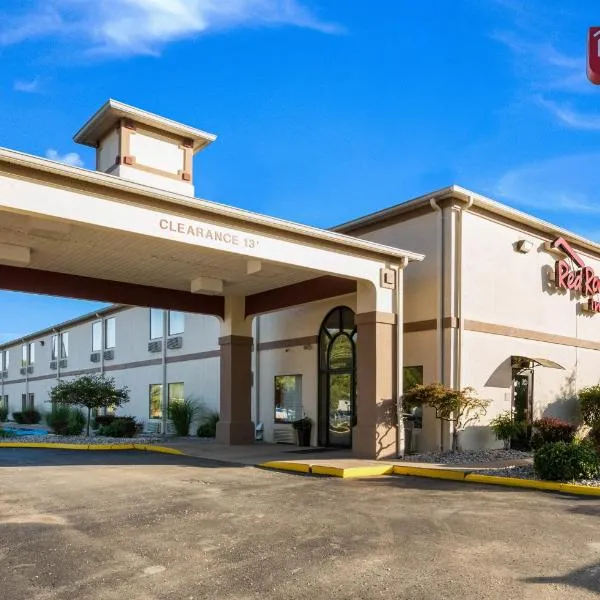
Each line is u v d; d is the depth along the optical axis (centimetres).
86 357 3195
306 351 1812
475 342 1467
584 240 1844
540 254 1702
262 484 1055
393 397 1383
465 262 1454
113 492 972
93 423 2419
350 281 1496
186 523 751
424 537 672
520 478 1039
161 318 2570
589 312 1862
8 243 1245
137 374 2709
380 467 1197
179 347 2417
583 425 1791
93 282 1595
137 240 1208
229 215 1139
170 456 1538
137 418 2672
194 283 1595
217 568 571
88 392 2080
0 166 894
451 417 1366
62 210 952
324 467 1192
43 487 1024
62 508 847
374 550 623
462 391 1315
